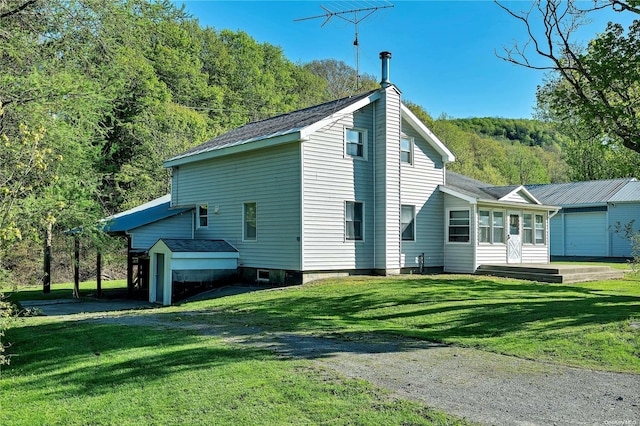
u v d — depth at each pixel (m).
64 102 12.91
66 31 13.39
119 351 8.59
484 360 7.59
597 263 26.36
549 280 17.92
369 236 18.86
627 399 5.76
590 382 6.44
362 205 18.75
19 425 5.58
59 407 6.08
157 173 34.03
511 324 9.94
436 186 21.17
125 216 23.84
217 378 6.66
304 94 58.53
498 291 14.45
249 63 52.44
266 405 5.65
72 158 14.12
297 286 16.44
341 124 18.14
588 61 10.12
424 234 20.53
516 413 5.29
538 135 85.69
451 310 11.70
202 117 43.34
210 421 5.29
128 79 24.56
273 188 18.00
